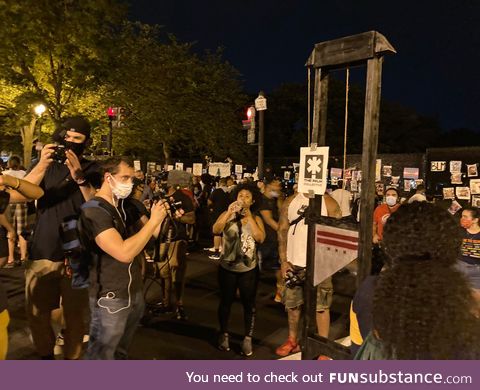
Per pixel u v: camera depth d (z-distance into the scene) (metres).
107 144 17.84
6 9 15.55
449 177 12.99
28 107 17.41
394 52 3.39
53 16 16.22
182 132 23.55
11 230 6.16
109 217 3.25
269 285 8.72
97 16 17.20
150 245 4.41
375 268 6.25
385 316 1.59
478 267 2.37
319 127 4.02
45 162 3.88
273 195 7.93
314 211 4.04
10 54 16.25
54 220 4.04
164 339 5.67
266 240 7.42
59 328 5.40
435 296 1.54
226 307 5.32
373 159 3.49
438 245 1.62
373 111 3.47
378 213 7.59
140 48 21.77
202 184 14.99
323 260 3.92
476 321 1.53
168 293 6.66
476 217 5.97
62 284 4.02
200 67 24.09
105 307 3.27
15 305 6.69
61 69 17.62
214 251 11.77
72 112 18.80
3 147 29.83
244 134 27.23
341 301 7.59
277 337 5.89
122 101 20.03
